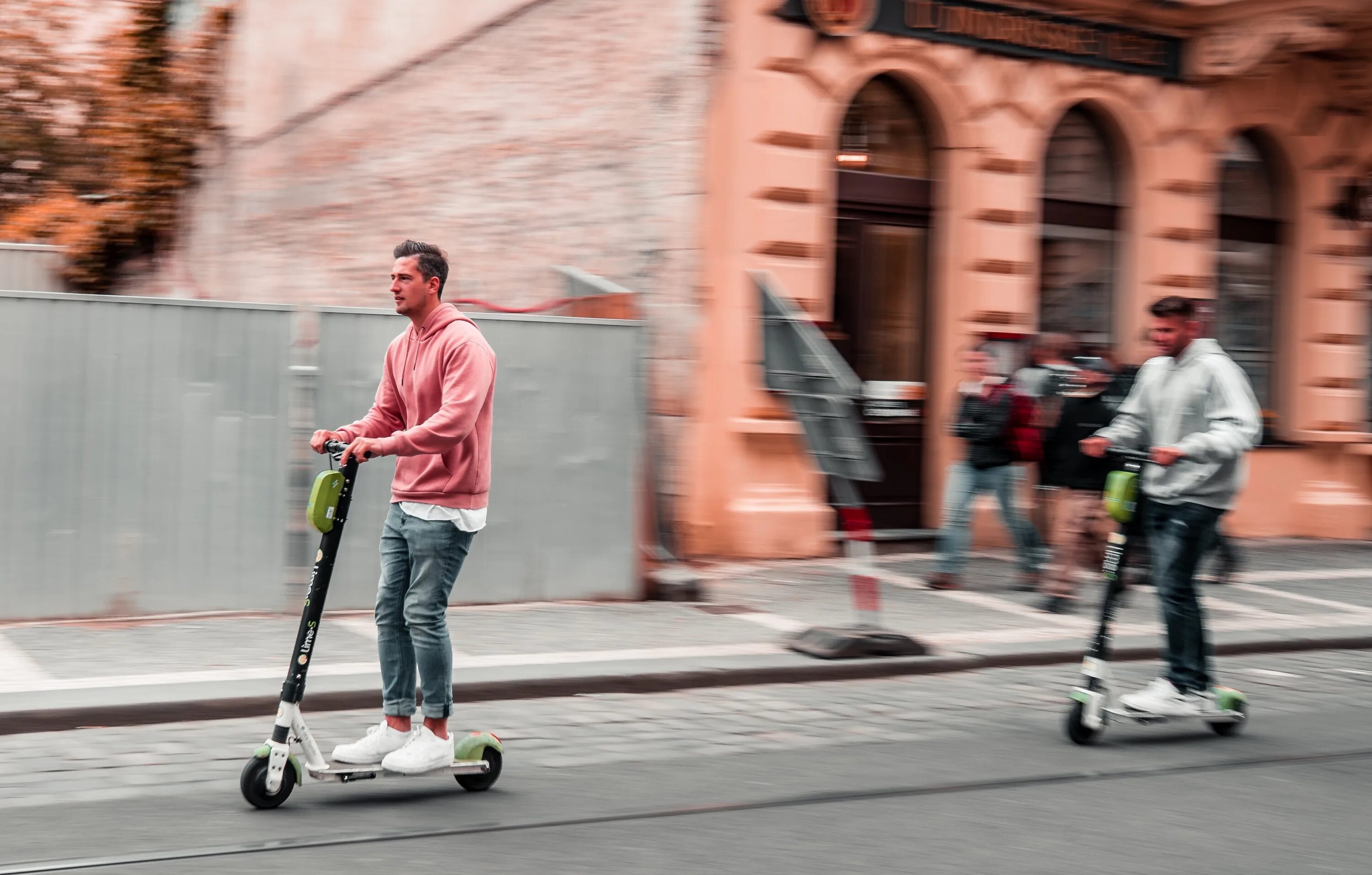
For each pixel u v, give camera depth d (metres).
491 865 4.21
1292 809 5.10
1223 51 13.51
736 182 11.47
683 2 11.75
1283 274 15.08
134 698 6.03
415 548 4.87
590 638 8.02
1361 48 14.14
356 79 17.41
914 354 12.71
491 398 4.98
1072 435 9.64
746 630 8.47
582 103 13.08
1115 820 4.90
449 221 15.38
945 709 6.89
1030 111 12.84
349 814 4.73
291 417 8.34
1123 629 9.04
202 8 21.88
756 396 11.55
